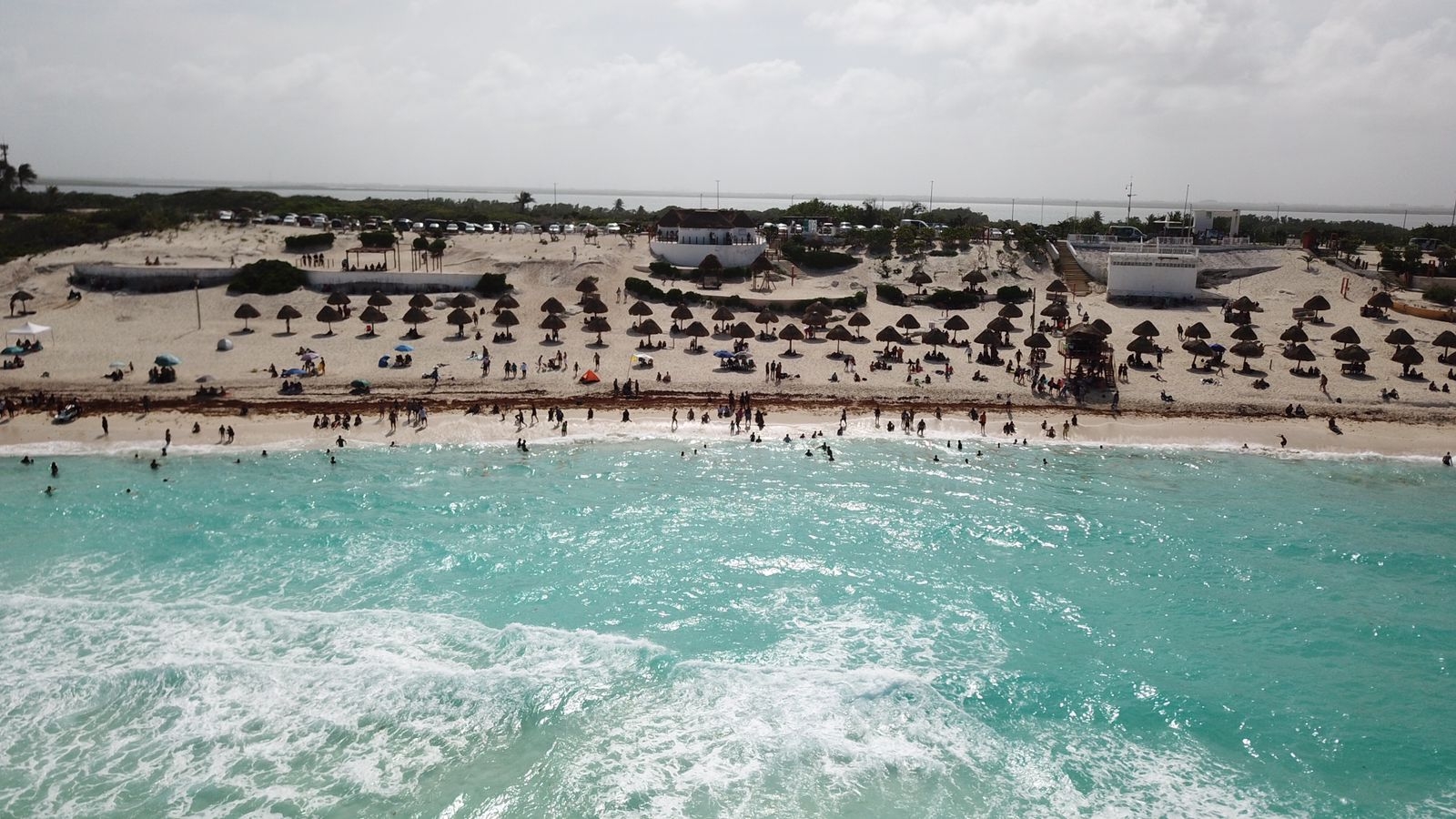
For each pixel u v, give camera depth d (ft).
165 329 255.91
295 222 396.78
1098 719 102.32
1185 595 129.80
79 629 116.16
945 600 127.44
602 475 172.45
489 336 253.03
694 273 318.45
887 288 306.96
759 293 298.35
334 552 138.51
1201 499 165.68
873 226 437.99
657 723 100.17
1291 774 94.32
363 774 92.58
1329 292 304.91
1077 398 215.92
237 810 87.61
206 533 143.84
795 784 91.30
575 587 129.29
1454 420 206.08
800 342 257.14
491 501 158.51
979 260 336.29
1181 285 298.56
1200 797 90.53
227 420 195.62
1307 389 220.02
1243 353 231.71
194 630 116.47
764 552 140.56
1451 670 112.78
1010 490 168.55
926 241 352.49
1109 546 145.28
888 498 163.43
